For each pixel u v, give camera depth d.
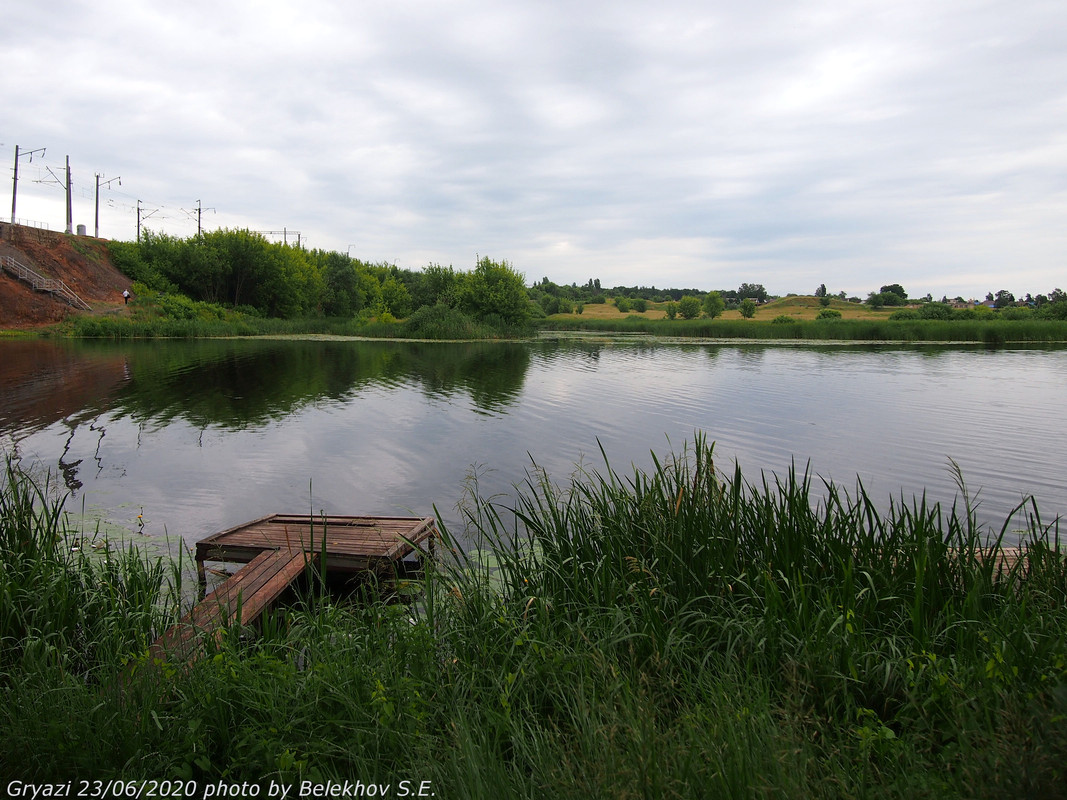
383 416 15.09
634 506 5.16
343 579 6.70
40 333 41.00
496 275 55.47
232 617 4.54
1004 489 9.40
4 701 3.31
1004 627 3.70
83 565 5.16
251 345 38.38
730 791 2.35
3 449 11.38
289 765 2.84
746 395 18.62
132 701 3.28
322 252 76.94
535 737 2.96
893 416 15.12
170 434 12.87
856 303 131.00
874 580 4.40
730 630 3.87
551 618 4.17
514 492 9.20
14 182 52.12
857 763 2.71
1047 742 2.36
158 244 59.03
